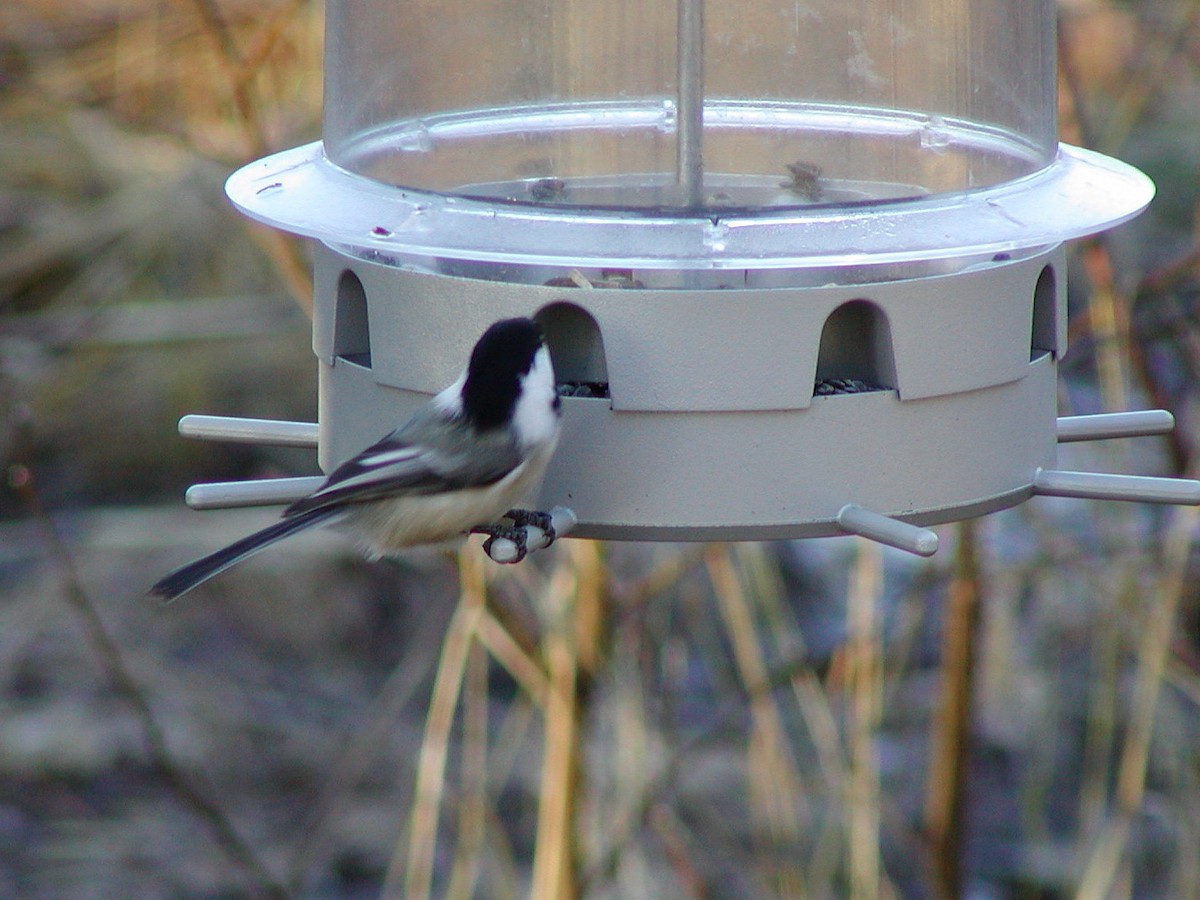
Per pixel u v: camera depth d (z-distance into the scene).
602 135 7.20
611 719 11.11
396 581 16.19
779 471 6.28
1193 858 10.85
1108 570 11.16
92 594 15.60
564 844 10.18
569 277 6.46
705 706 13.13
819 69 7.30
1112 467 11.95
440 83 7.37
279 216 6.52
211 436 7.42
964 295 6.43
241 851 11.33
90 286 14.28
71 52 11.95
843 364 6.61
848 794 10.22
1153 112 13.55
